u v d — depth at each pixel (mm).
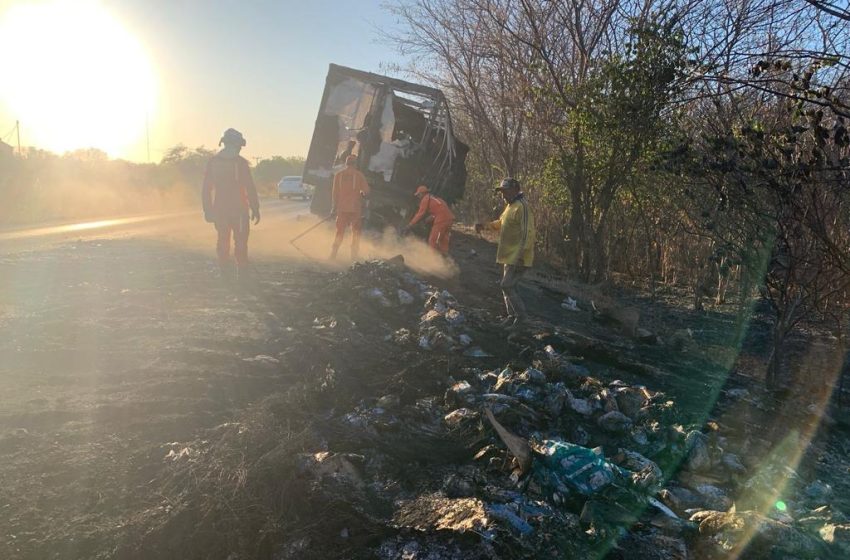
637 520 3723
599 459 4023
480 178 22125
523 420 4781
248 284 9055
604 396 5238
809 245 5852
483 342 6703
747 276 8555
